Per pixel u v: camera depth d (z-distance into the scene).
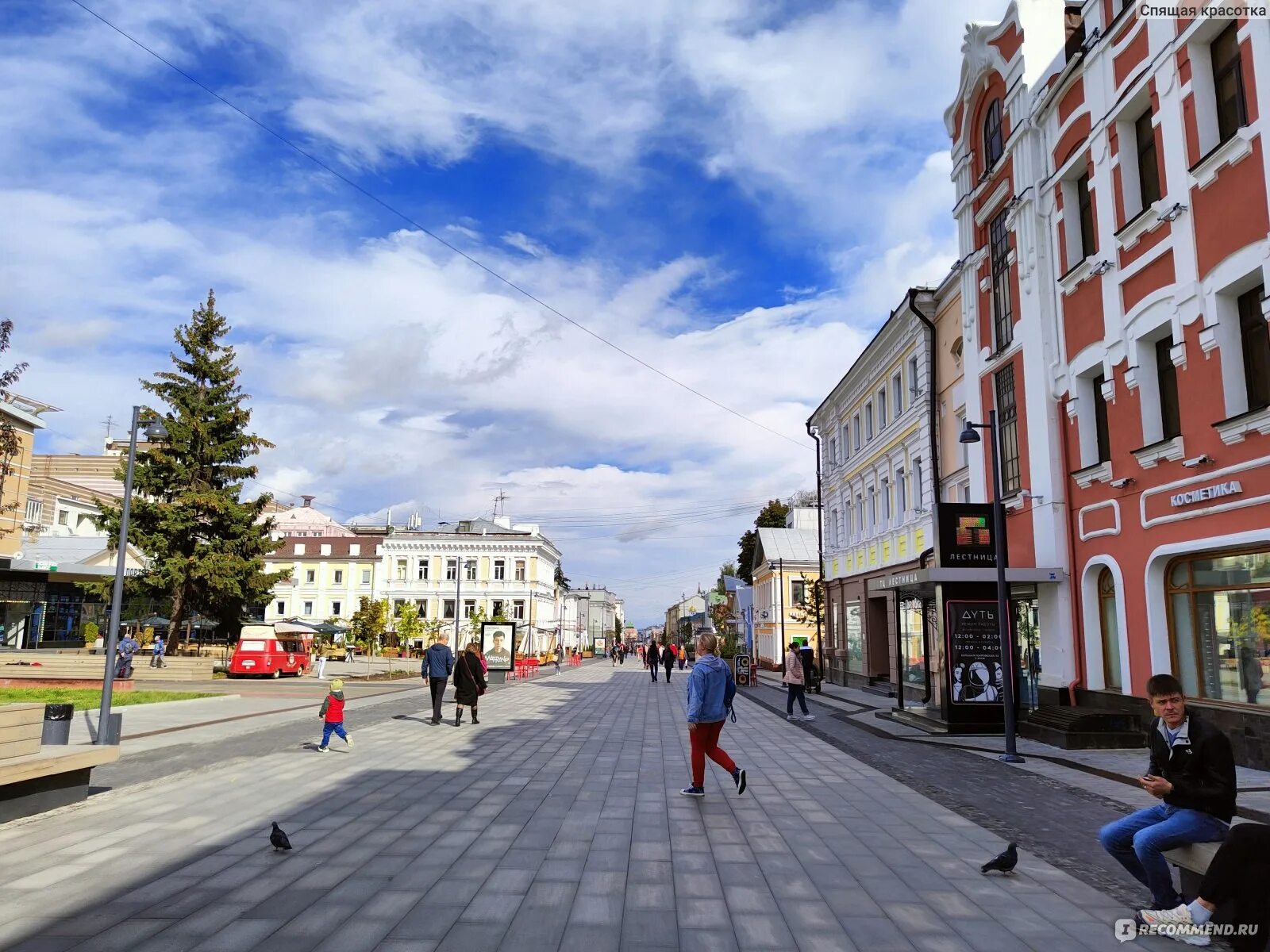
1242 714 11.16
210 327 38.16
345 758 11.74
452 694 25.81
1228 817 4.93
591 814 8.12
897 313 25.61
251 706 20.42
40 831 7.31
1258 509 10.94
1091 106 15.09
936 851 6.81
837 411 35.69
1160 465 13.05
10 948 4.57
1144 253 13.52
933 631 16.98
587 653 111.75
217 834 7.21
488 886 5.75
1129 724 13.51
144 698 21.83
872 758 12.41
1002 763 12.07
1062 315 16.19
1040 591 16.48
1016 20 17.91
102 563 44.88
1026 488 17.22
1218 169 11.78
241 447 37.59
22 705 7.88
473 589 77.56
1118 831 5.30
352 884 5.79
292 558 79.81
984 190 19.58
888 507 28.58
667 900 5.48
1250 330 11.61
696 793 9.05
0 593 37.31
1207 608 12.24
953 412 22.78
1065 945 4.75
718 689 9.11
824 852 6.75
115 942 4.66
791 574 51.84
